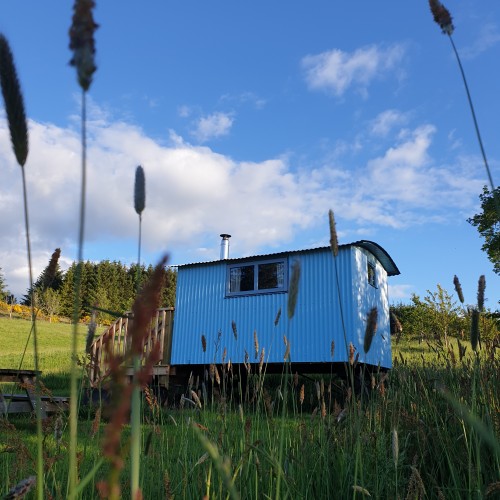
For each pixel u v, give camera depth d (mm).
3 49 732
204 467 2656
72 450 772
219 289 16328
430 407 3859
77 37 599
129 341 475
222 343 15664
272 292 15281
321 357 14016
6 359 24328
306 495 2637
